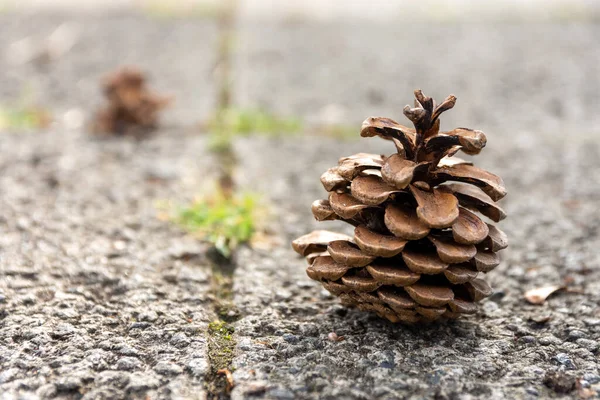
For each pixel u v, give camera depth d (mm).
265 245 441
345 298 369
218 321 381
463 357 359
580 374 353
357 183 352
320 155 568
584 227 462
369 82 802
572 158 560
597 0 1263
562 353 363
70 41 946
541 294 399
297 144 596
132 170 515
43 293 390
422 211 344
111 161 526
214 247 434
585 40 991
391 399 339
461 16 1187
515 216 476
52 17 1081
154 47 937
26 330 367
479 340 370
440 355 358
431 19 1170
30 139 572
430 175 356
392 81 807
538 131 641
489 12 1209
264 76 822
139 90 615
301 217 473
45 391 341
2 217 448
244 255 430
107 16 1108
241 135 615
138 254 423
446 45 986
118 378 347
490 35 1042
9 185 484
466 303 359
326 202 365
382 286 358
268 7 1230
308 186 509
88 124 631
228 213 452
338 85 791
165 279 405
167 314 381
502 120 674
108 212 462
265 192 500
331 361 355
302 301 394
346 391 342
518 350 366
